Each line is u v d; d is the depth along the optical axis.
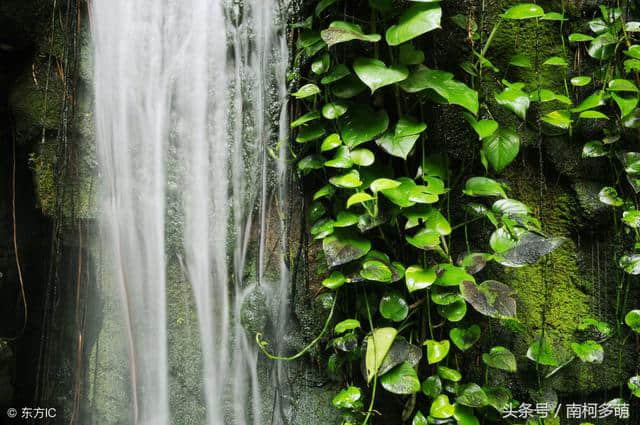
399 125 1.66
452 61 1.79
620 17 1.74
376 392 1.88
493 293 1.58
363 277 1.65
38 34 2.17
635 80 1.77
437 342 1.70
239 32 2.04
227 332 2.05
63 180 2.15
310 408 1.95
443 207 1.79
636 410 1.81
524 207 1.64
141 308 2.16
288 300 1.96
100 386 2.19
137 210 2.16
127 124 2.16
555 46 1.81
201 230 2.10
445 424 1.70
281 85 1.95
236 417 2.04
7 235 2.31
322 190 1.77
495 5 1.80
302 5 1.87
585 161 1.80
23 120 2.21
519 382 1.81
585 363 1.82
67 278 2.21
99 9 2.17
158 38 2.15
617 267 1.81
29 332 2.34
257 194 2.01
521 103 1.64
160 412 2.13
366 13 1.79
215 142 2.08
